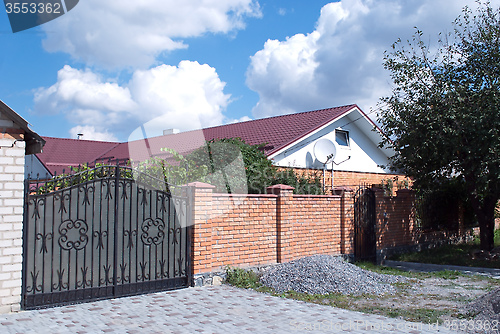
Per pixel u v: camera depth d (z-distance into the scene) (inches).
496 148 427.2
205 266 319.9
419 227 557.9
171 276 304.0
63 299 255.8
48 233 252.2
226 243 335.6
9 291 237.5
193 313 247.6
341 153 674.2
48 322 223.6
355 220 459.8
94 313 242.2
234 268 336.2
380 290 319.3
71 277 261.1
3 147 236.5
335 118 648.4
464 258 483.8
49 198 255.3
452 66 485.4
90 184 270.4
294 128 655.8
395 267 455.2
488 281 367.9
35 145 254.4
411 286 340.8
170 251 304.7
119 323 225.3
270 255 368.5
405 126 481.1
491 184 454.9
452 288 334.6
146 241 293.1
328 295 299.4
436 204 593.3
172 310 252.5
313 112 719.1
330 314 251.0
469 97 454.9
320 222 421.4
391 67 497.4
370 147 739.4
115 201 278.4
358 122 701.9
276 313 251.0
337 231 442.0
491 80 455.5
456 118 447.5
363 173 710.5
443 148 453.1
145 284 289.9
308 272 328.8
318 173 615.2
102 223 274.2
